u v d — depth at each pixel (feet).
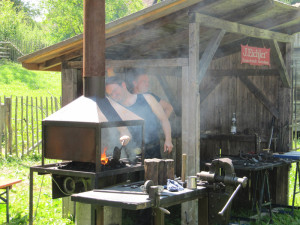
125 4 87.20
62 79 21.76
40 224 19.72
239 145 25.68
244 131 25.49
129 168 16.39
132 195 13.41
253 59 21.66
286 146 24.43
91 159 15.43
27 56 20.85
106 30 18.11
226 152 26.12
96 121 15.30
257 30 21.65
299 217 22.33
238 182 14.38
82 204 17.08
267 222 21.12
